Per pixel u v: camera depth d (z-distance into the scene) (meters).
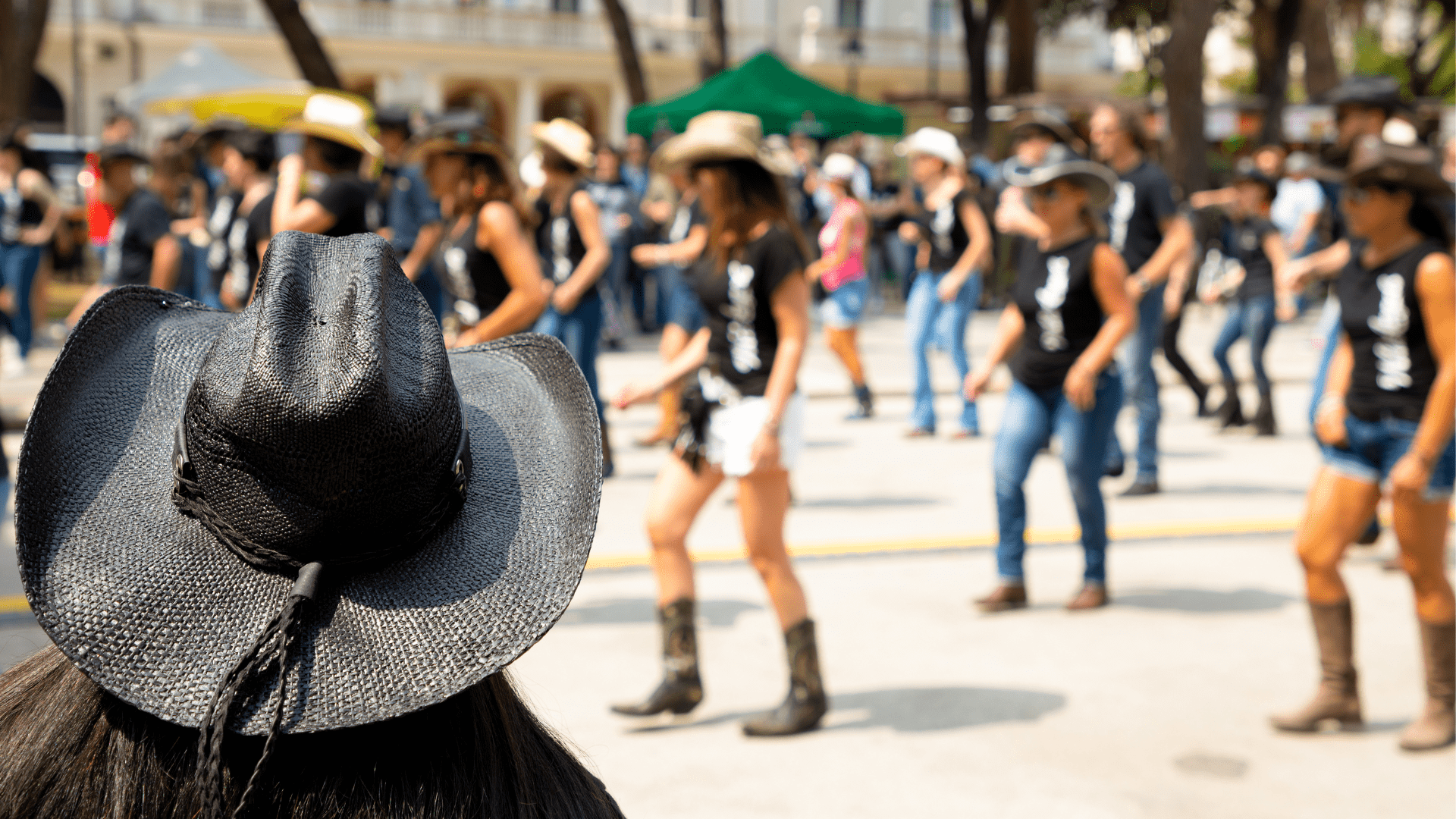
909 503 7.41
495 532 1.14
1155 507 7.38
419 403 1.06
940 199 9.17
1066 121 7.45
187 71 18.75
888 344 14.84
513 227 5.16
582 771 1.22
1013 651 4.96
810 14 40.62
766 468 3.88
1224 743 4.11
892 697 4.47
